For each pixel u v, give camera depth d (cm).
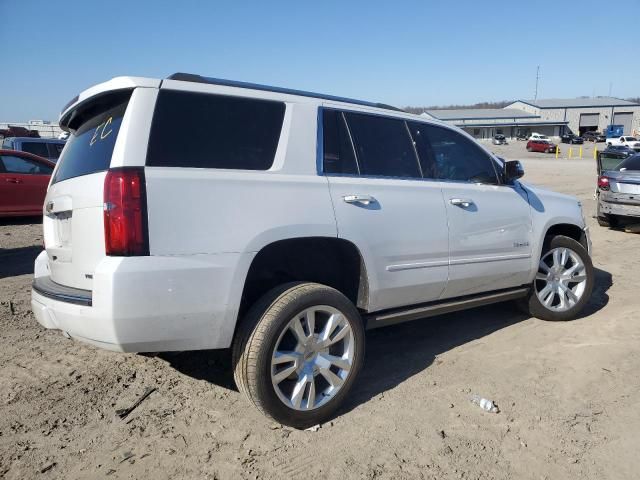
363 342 338
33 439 301
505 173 454
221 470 276
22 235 957
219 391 361
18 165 1066
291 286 315
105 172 270
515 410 338
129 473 273
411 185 379
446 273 396
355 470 276
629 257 788
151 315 266
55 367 394
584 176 2553
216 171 290
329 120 349
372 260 347
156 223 266
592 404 345
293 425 311
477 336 470
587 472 277
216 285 282
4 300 560
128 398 349
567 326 489
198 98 296
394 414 333
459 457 288
